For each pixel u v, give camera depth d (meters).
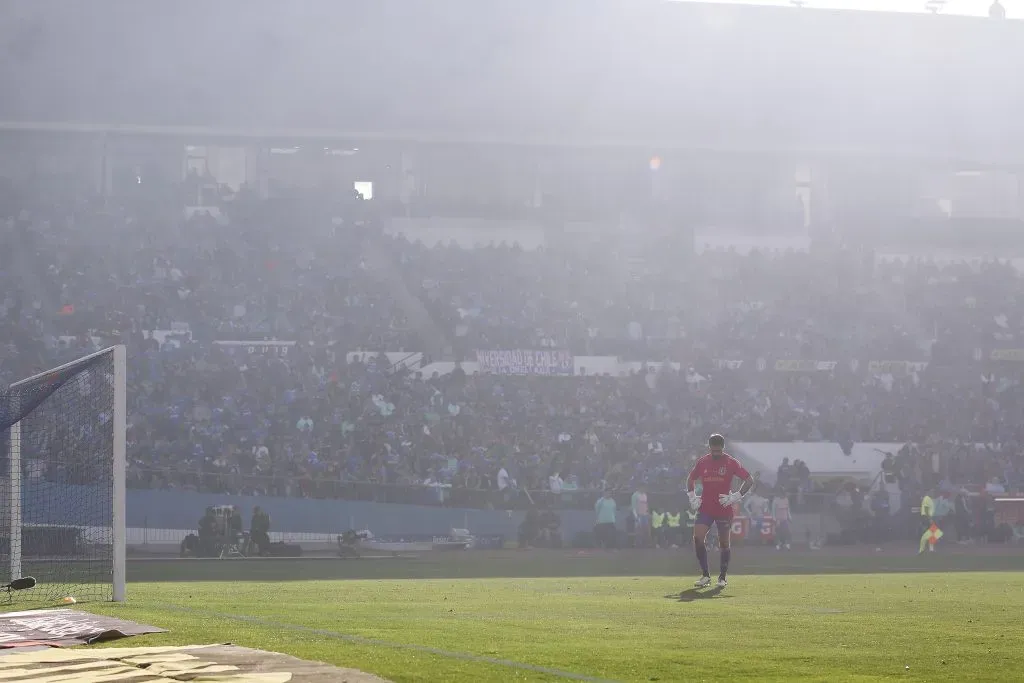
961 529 33.59
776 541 31.95
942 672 7.86
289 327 40.78
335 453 33.56
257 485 29.56
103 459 21.42
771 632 10.18
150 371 36.69
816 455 37.19
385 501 30.08
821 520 33.16
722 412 39.47
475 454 34.59
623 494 32.19
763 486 33.47
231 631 9.59
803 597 14.27
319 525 29.53
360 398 36.66
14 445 16.02
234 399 35.91
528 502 31.31
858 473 37.34
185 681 6.98
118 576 13.15
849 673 7.79
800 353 43.38
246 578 18.47
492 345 41.62
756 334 44.19
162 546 28.80
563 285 45.53
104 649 8.42
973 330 45.16
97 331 38.44
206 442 33.44
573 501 31.77
